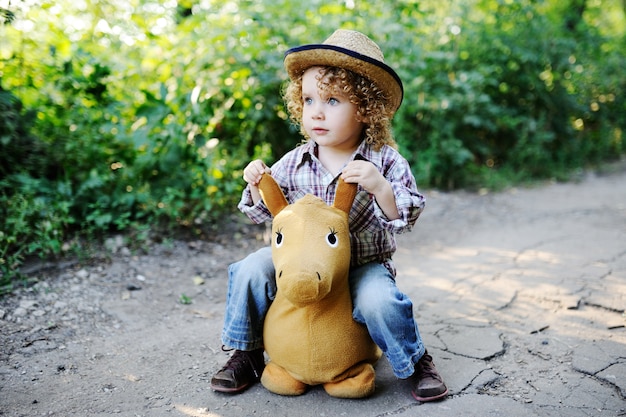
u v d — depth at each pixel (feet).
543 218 17.62
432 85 22.17
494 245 14.66
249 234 14.44
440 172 21.52
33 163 12.57
